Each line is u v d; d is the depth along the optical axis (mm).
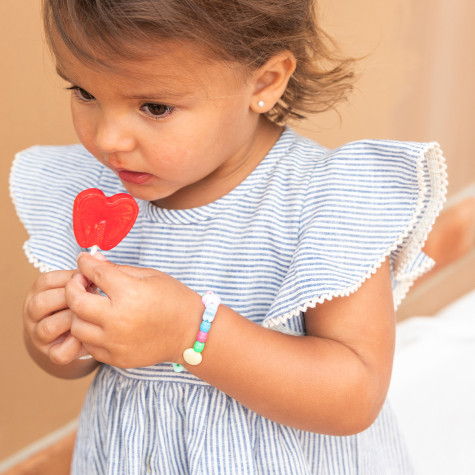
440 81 2168
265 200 996
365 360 949
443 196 951
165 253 1030
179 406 1021
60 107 1458
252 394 922
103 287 859
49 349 924
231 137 928
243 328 913
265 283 987
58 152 1167
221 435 999
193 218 1017
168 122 869
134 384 1044
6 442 1604
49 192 1127
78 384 1722
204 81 858
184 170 907
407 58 2018
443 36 2111
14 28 1349
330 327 962
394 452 1229
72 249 1087
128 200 910
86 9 798
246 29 879
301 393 921
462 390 1787
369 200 968
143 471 1036
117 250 1056
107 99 855
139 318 855
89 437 1127
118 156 891
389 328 977
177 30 812
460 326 1978
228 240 1005
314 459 1086
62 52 843
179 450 1024
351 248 954
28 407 1626
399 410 1729
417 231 983
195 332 894
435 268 2375
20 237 1479
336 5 1729
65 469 1722
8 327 1525
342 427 953
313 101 1180
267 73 958
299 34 981
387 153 975
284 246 979
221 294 999
